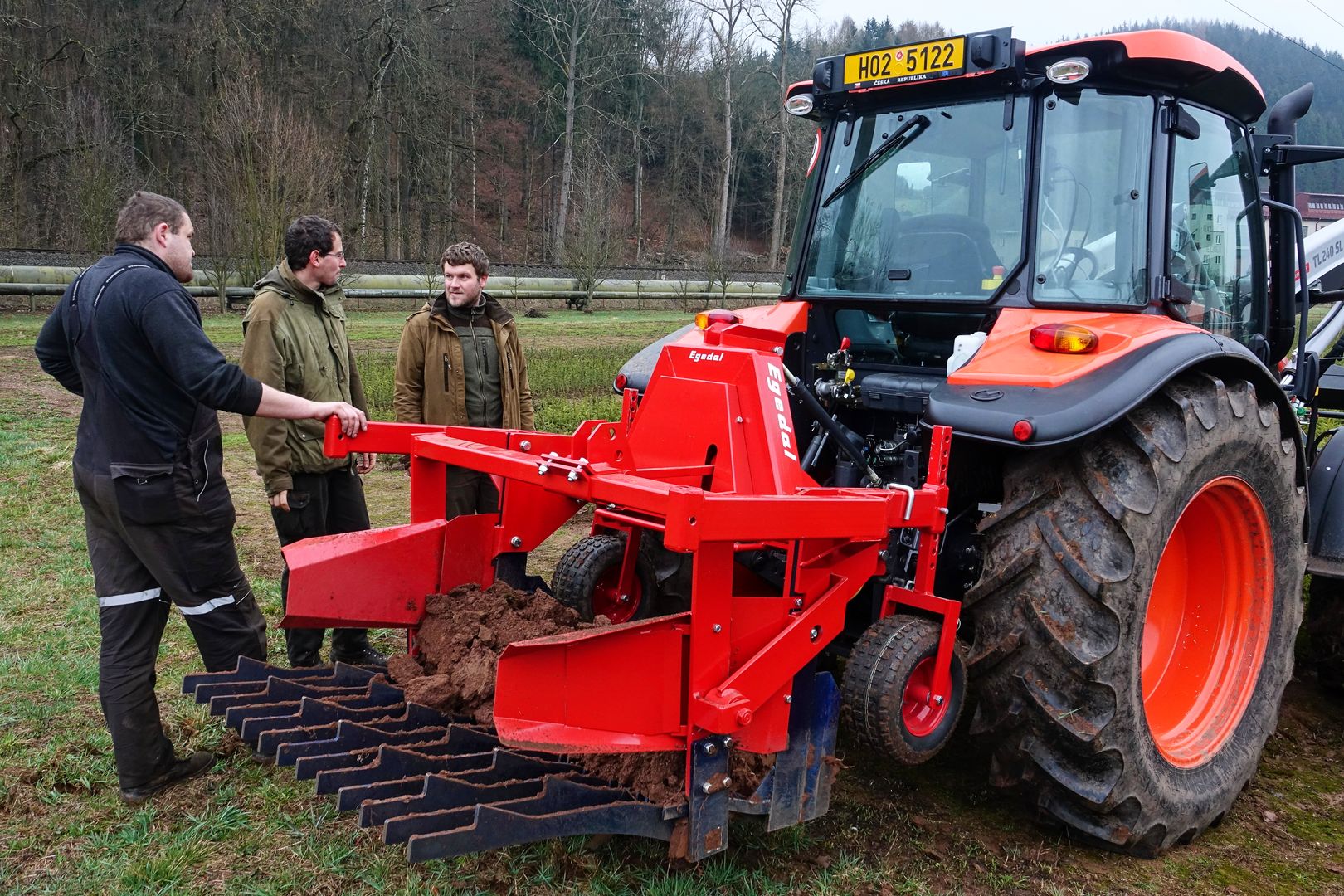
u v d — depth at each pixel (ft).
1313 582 13.05
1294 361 15.01
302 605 9.70
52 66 109.91
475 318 14.20
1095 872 9.28
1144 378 8.89
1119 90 10.41
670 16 171.01
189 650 13.48
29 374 43.06
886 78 11.43
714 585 7.89
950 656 9.16
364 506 13.47
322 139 107.14
